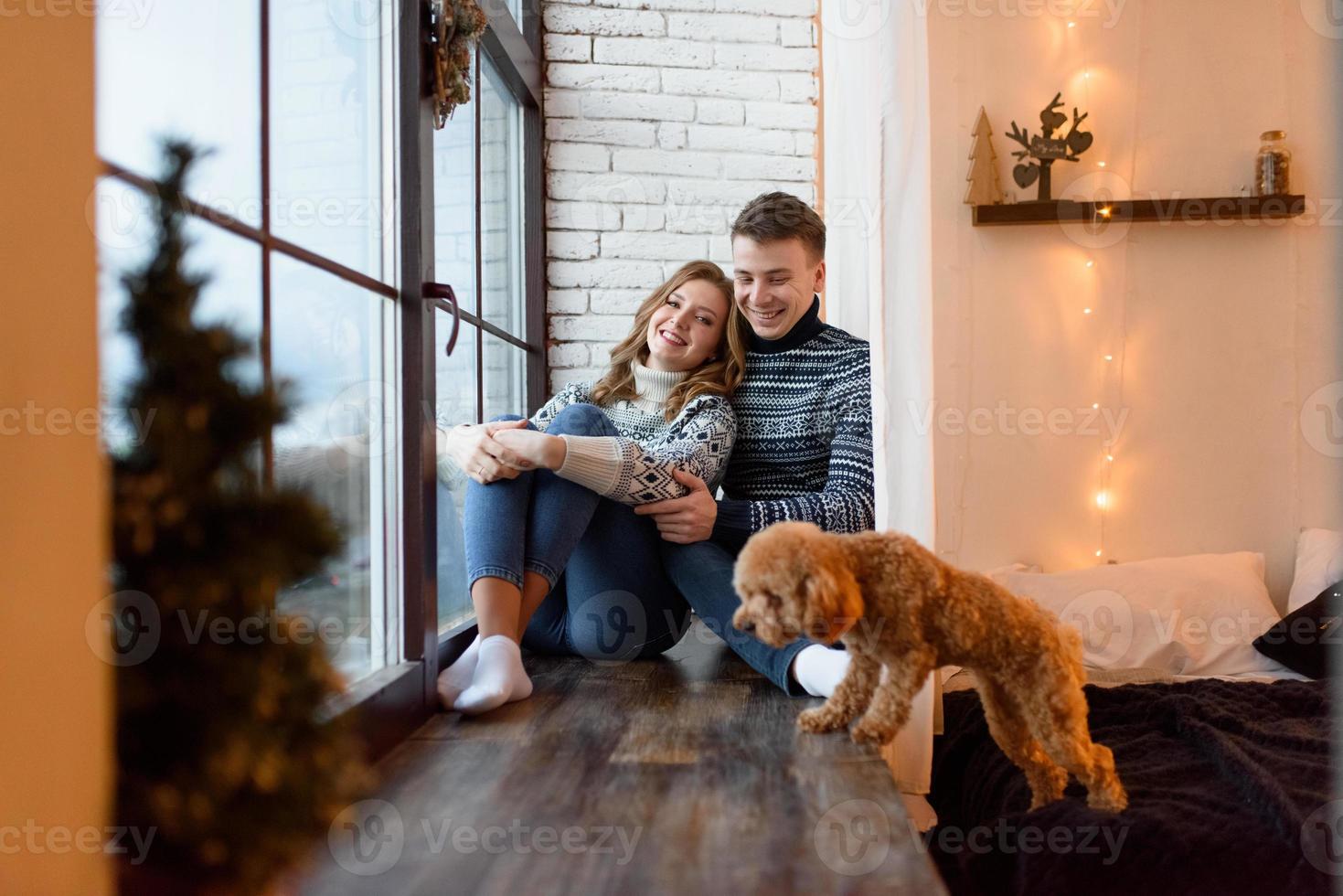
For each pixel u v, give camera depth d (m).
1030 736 1.31
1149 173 2.67
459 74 1.68
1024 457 2.67
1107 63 2.67
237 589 0.70
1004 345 2.68
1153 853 1.21
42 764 0.58
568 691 1.62
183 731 0.66
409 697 1.35
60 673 0.60
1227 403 2.67
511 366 2.64
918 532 1.55
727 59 2.98
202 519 0.71
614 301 2.94
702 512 1.80
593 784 1.12
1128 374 2.67
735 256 2.03
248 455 0.76
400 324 1.53
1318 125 2.63
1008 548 2.66
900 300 1.58
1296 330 2.65
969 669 1.32
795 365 2.09
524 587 1.68
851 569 1.19
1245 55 2.66
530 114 2.87
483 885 0.85
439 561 1.86
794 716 1.43
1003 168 2.68
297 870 0.75
